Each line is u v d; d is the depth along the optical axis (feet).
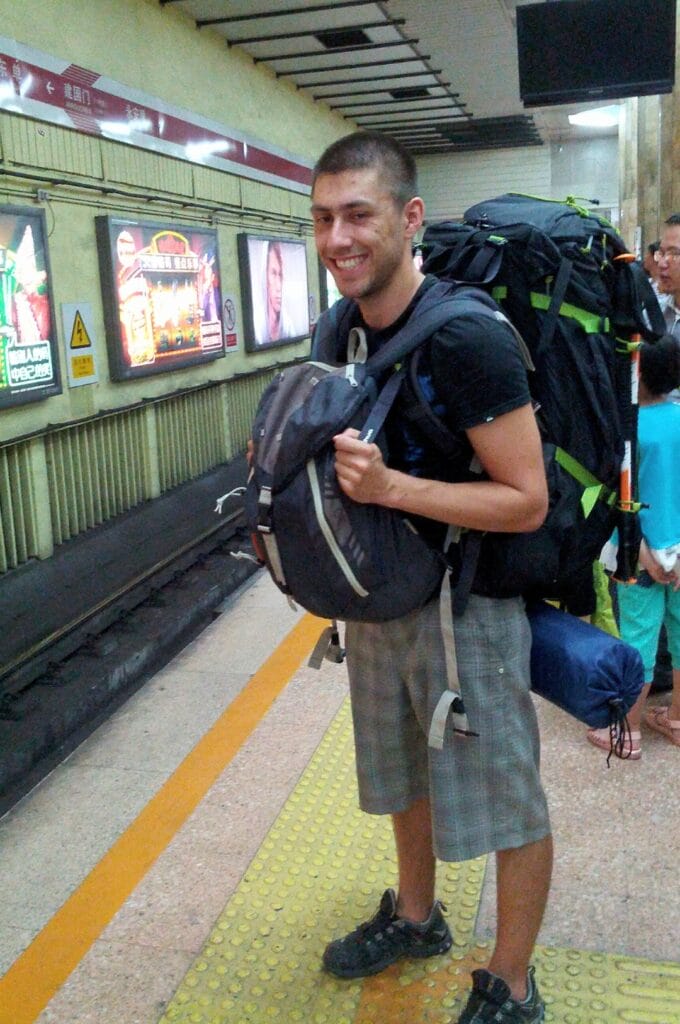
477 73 36.01
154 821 9.98
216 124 26.53
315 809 9.93
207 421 25.72
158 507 21.70
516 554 5.81
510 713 6.10
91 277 19.36
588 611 6.97
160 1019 7.02
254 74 30.48
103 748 12.16
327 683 13.52
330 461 5.34
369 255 5.48
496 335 5.30
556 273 5.95
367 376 5.41
